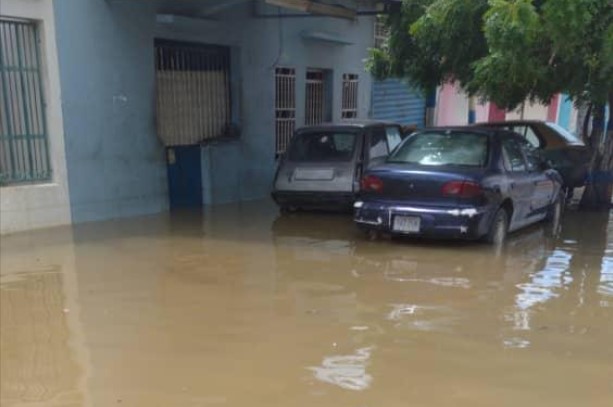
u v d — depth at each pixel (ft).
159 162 33.94
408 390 13.05
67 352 14.96
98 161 30.30
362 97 53.47
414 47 38.32
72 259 23.24
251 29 39.22
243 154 39.45
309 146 32.71
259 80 40.42
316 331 16.29
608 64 25.09
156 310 17.84
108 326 16.58
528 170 28.78
